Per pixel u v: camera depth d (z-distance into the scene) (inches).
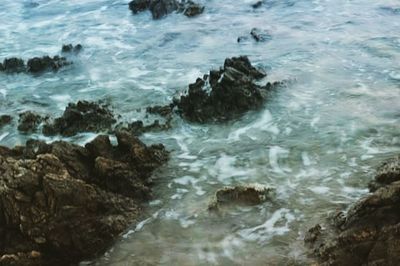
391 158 410.3
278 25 724.0
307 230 343.0
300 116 491.8
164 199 392.2
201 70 616.4
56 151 393.7
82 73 642.8
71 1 939.3
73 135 494.0
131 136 430.0
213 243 343.3
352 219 322.3
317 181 395.9
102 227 353.4
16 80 638.5
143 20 807.1
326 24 708.0
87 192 360.2
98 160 392.8
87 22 820.6
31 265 330.6
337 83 545.0
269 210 367.9
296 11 771.4
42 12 887.7
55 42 750.5
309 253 319.9
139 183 399.5
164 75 614.5
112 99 564.4
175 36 727.1
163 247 344.2
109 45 721.0
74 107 520.1
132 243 350.0
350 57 601.6
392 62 579.2
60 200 349.7
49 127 503.5
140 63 656.4
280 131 472.4
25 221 340.2
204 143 465.7
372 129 457.4
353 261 289.7
